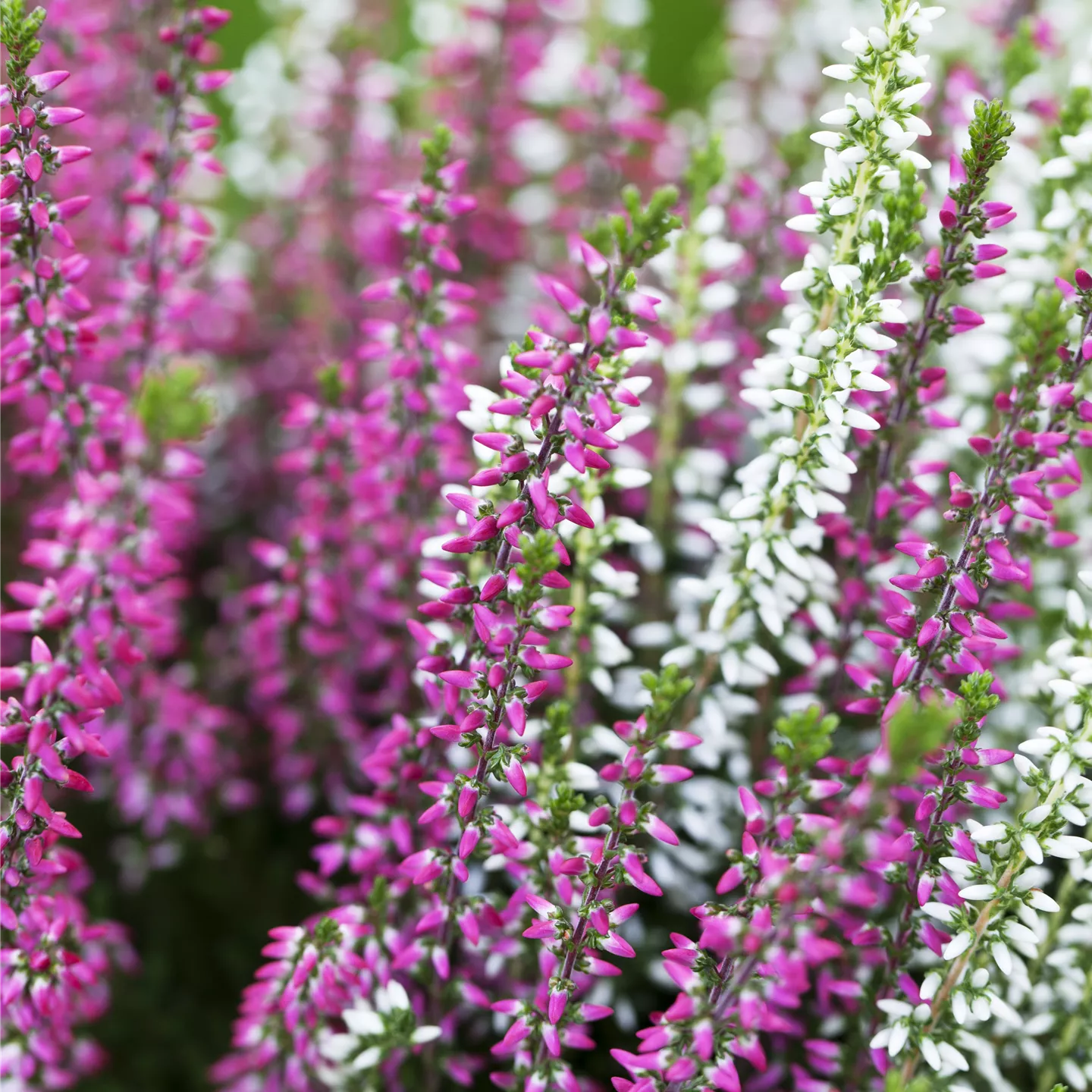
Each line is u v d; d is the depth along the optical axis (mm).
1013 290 445
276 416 540
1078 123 442
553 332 461
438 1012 436
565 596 443
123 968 475
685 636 457
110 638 424
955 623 414
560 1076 419
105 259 497
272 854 497
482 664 413
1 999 425
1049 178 447
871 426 420
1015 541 440
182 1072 480
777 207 478
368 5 556
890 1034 421
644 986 457
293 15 556
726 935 400
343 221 521
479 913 428
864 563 439
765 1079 443
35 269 426
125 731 470
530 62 517
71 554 430
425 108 535
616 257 410
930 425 432
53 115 420
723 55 589
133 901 491
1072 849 414
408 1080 442
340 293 520
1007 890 416
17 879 419
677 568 483
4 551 494
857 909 440
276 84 541
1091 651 429
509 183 519
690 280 457
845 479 425
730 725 460
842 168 422
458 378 455
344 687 478
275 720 480
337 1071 437
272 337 555
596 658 441
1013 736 454
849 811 393
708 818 451
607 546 436
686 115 611
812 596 448
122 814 481
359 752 481
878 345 416
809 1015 446
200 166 457
